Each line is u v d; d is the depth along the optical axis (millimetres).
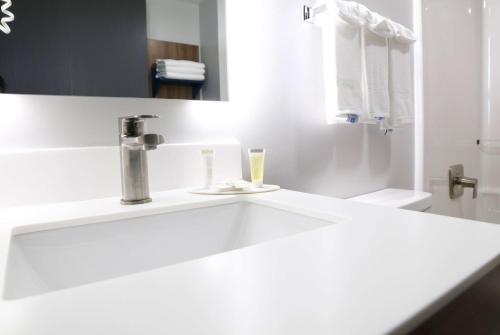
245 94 1040
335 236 457
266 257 383
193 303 278
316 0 1227
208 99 962
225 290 301
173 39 897
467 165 1918
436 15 1772
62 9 747
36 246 566
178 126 914
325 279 318
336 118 1191
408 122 1425
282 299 280
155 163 846
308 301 275
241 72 1029
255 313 258
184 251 709
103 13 794
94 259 615
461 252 385
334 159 1318
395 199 1313
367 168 1473
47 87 739
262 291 296
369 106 1241
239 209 797
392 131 1531
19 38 707
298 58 1180
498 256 377
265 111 1089
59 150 739
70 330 242
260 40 1070
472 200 1949
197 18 936
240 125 1032
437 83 1789
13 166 693
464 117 1890
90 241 615
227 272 343
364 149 1455
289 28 1148
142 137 691
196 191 834
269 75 1096
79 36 768
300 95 1188
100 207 688
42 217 607
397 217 563
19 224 560
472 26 1896
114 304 281
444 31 1799
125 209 665
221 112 990
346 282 310
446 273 327
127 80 833
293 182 1177
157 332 236
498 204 1879
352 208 640
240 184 867
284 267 351
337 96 1153
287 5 1142
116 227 642
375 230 483
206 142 949
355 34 1202
